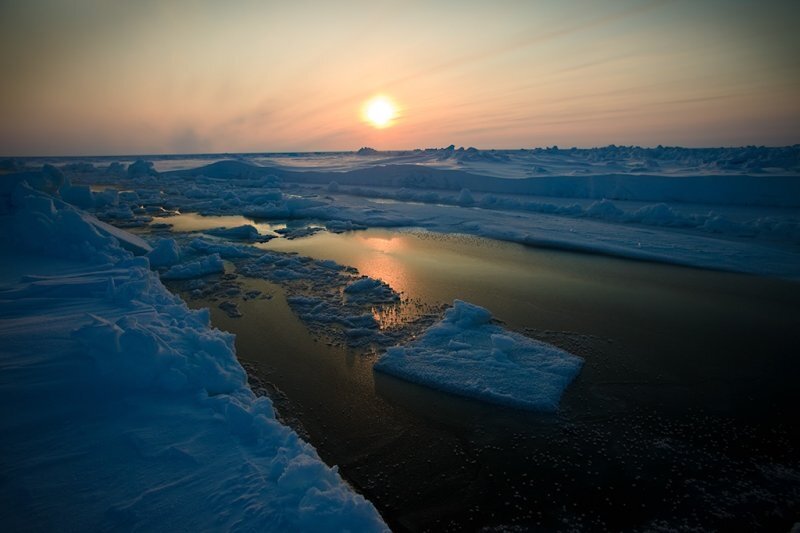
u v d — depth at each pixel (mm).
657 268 11141
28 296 5902
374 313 8164
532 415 5145
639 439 4805
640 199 20578
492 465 4391
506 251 12875
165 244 11273
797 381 6004
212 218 18688
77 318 5195
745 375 6148
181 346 4895
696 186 19766
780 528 3684
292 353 6590
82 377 3955
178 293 9109
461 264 11508
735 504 3939
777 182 18281
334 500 2957
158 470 3193
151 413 3846
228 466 3299
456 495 4012
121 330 4297
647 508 3893
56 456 3211
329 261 11422
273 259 11789
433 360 6227
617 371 6211
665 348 6918
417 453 4543
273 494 3025
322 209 19203
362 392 5586
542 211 19188
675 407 5395
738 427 5035
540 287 9727
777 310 8484
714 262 11367
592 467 4379
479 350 6523
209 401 4156
